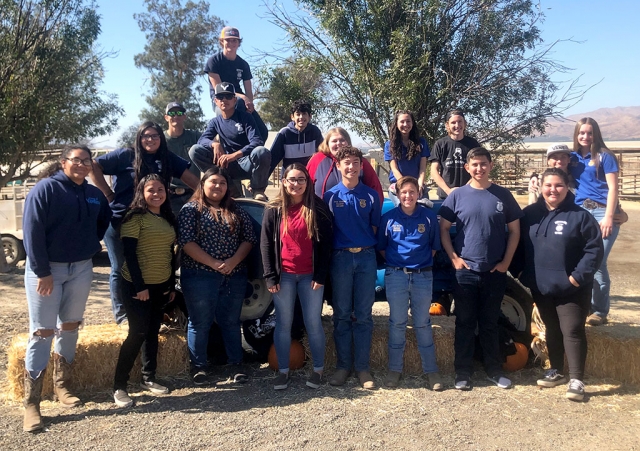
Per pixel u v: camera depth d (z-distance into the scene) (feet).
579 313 14.52
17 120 30.71
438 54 30.91
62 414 13.00
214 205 14.84
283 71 33.32
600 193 18.19
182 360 15.66
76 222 12.74
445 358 15.93
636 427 12.61
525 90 30.96
